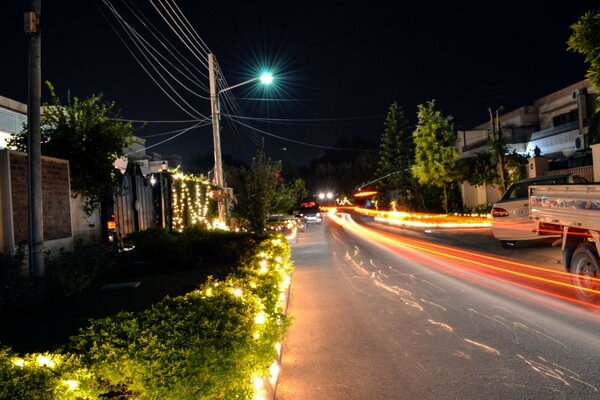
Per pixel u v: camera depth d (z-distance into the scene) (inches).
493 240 790.5
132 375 145.2
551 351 246.8
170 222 772.6
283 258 462.6
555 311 327.6
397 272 528.4
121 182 567.5
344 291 437.4
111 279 421.1
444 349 258.1
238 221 1024.9
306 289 459.2
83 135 500.4
